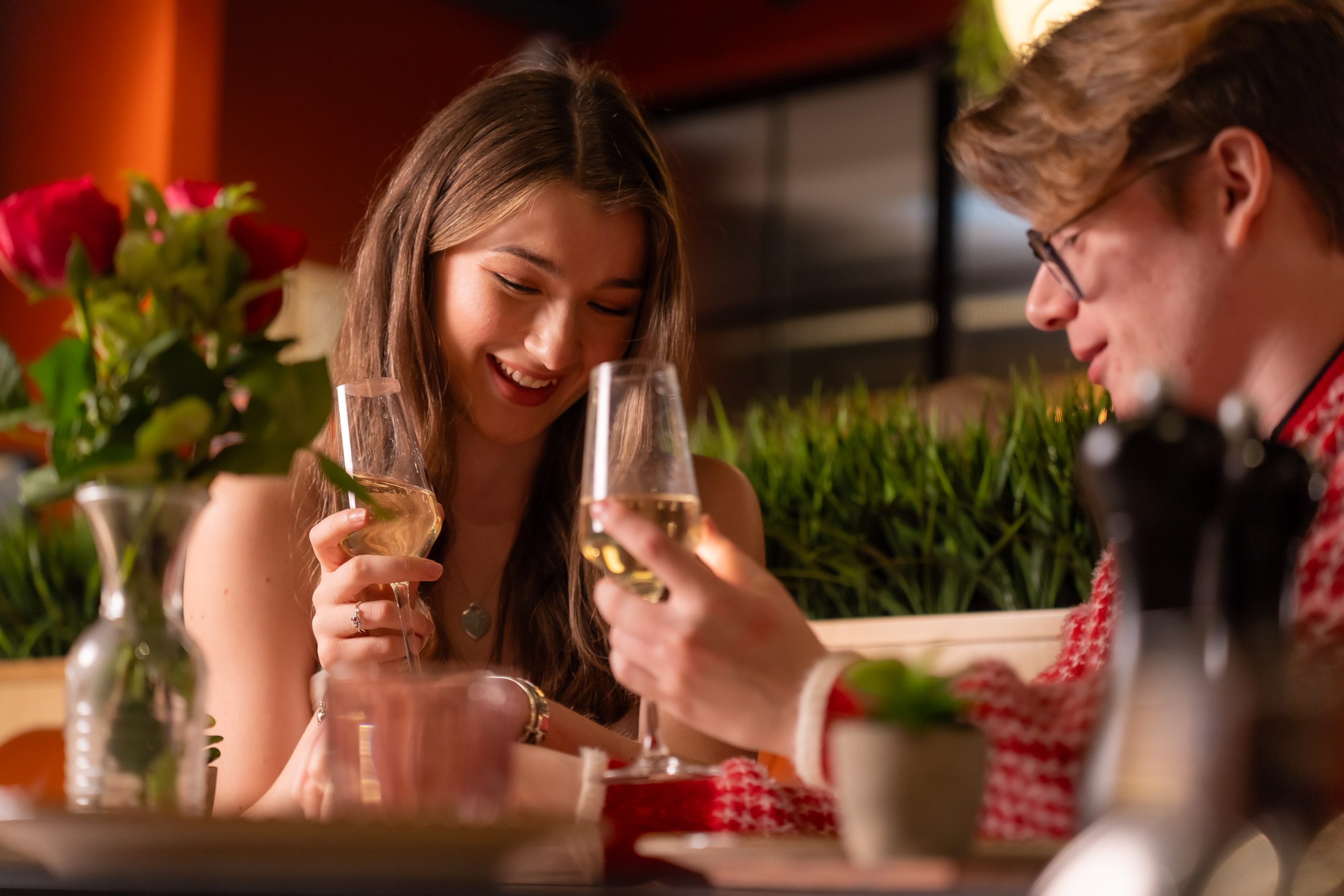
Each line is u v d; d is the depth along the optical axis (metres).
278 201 6.67
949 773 0.72
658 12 7.96
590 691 1.94
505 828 0.74
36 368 0.90
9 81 6.64
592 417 1.03
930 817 0.71
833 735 0.82
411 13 7.32
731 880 0.79
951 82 7.15
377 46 7.15
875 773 0.72
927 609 2.15
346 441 1.46
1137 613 0.67
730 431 2.46
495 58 7.76
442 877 0.78
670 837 0.84
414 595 1.55
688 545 1.00
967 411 2.48
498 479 2.00
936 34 7.15
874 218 7.35
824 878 0.72
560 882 0.88
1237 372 1.11
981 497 2.08
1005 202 1.22
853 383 7.31
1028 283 6.86
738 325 7.71
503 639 1.98
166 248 0.92
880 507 2.17
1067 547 2.03
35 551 2.91
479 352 1.87
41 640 2.90
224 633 1.89
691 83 7.87
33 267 0.93
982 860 0.69
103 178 6.31
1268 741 0.63
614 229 1.84
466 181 1.84
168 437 0.88
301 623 1.91
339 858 0.76
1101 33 1.14
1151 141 1.09
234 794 1.84
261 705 1.87
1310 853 0.61
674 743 1.90
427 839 0.73
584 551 1.04
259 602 1.89
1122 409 1.16
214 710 1.88
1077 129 1.12
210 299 0.93
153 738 0.88
